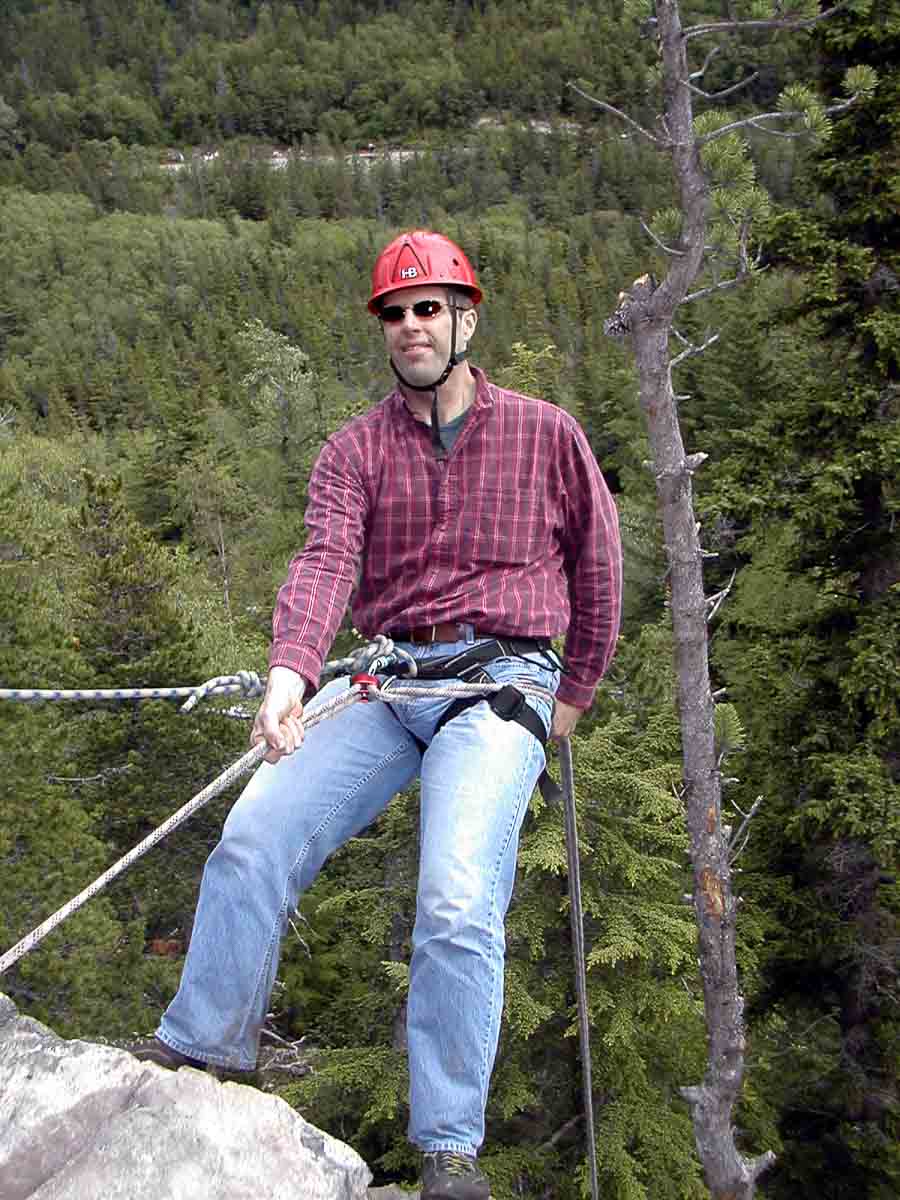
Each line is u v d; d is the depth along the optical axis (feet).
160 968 57.11
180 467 163.22
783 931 40.42
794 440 38.11
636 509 86.33
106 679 63.21
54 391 313.94
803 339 40.78
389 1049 40.83
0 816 49.80
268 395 145.89
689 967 40.63
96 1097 7.74
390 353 8.93
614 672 56.29
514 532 9.03
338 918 50.93
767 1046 43.62
